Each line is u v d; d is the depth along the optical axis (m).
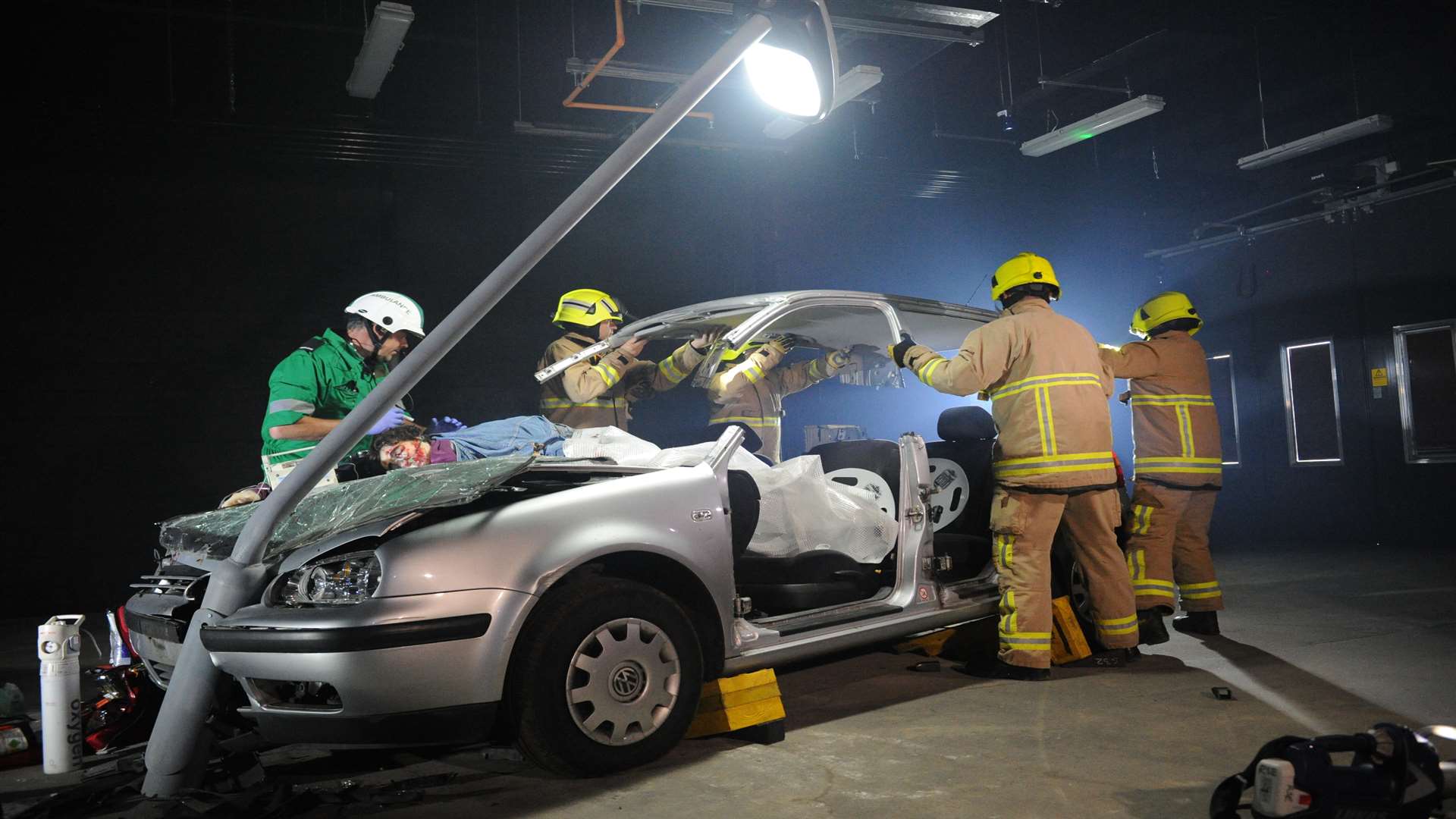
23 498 8.54
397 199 9.69
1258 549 10.16
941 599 4.01
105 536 8.76
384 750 3.45
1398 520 10.66
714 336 4.32
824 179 10.55
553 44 8.99
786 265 11.30
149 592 3.61
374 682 2.57
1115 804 2.60
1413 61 9.65
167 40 8.27
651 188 10.16
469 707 2.67
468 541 2.74
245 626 2.77
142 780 3.09
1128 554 4.84
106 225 8.82
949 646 4.73
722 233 11.02
